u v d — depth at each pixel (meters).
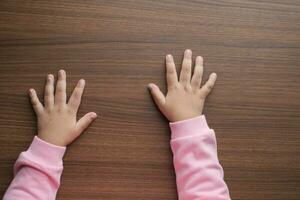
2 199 0.54
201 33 0.60
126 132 0.57
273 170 0.59
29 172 0.51
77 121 0.56
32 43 0.57
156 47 0.59
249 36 0.62
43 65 0.57
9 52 0.56
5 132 0.55
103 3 0.59
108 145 0.56
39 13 0.58
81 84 0.56
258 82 0.61
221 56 0.60
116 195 0.55
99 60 0.58
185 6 0.60
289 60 0.62
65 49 0.57
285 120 0.61
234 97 0.60
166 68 0.58
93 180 0.55
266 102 0.61
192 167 0.52
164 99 0.57
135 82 0.58
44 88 0.56
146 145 0.57
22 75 0.56
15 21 0.57
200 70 0.58
